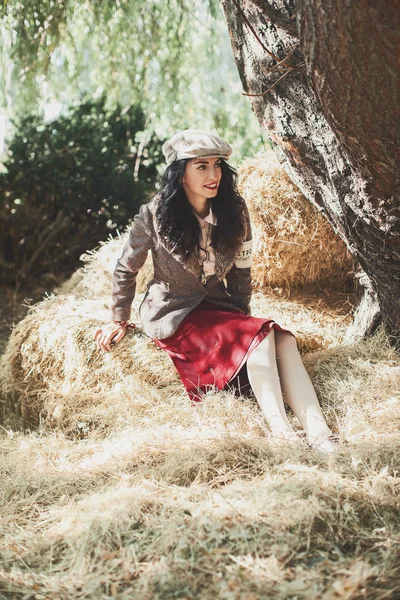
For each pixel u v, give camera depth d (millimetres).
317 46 2121
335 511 2086
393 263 2883
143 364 3164
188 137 2807
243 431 2697
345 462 2385
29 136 6516
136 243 3006
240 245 3002
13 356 3479
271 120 3061
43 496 2475
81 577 1953
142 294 3824
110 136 6613
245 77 3092
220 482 2381
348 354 3104
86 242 6551
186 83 5648
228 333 2830
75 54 5410
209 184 2832
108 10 5004
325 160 2846
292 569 1891
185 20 5273
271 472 2371
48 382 3395
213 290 3068
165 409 2996
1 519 2318
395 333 3139
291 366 2754
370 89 2168
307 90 2787
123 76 5613
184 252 2898
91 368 3238
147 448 2639
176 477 2424
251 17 2816
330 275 3941
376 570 1861
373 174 2498
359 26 2016
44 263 6504
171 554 1979
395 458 2387
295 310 3680
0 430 3521
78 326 3273
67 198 6508
